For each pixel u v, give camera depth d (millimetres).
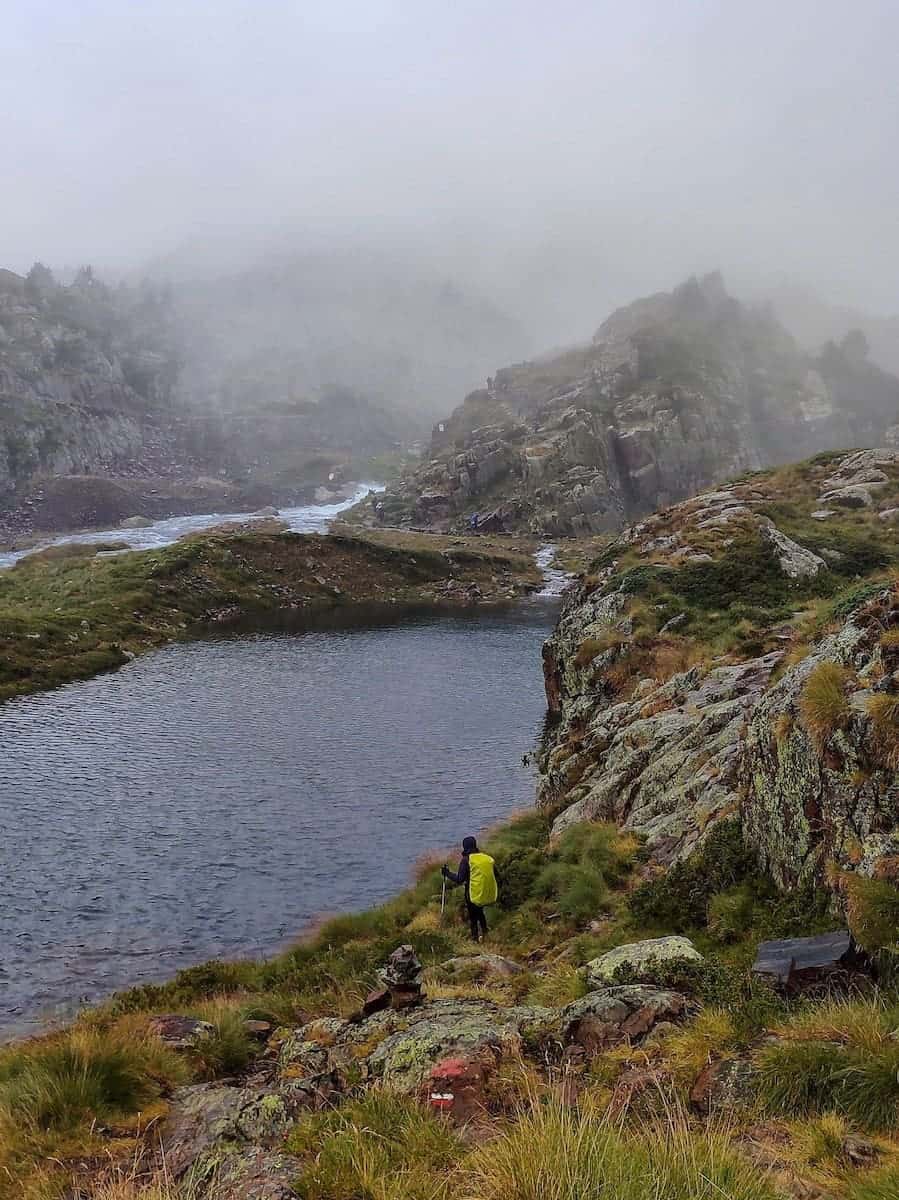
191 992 14891
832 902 9281
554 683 41031
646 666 28781
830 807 9992
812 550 39469
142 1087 8430
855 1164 4934
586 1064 7098
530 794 31000
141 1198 5875
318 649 68750
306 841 26156
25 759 35781
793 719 11523
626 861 15492
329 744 38750
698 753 17781
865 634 11922
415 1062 7641
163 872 23609
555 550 145250
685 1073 6441
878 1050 5801
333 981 14188
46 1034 13672
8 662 54000
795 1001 7273
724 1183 4508
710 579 36031
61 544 148750
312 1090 7734
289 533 115750
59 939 19391
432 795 31062
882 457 59750
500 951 14266
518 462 184375
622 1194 4379
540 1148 4824
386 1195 5285
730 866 12141
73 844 25828
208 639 73750
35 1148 7195
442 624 84500
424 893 19688
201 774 33688
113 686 52656
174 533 182375
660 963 8914
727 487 62219
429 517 183500
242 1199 5754
